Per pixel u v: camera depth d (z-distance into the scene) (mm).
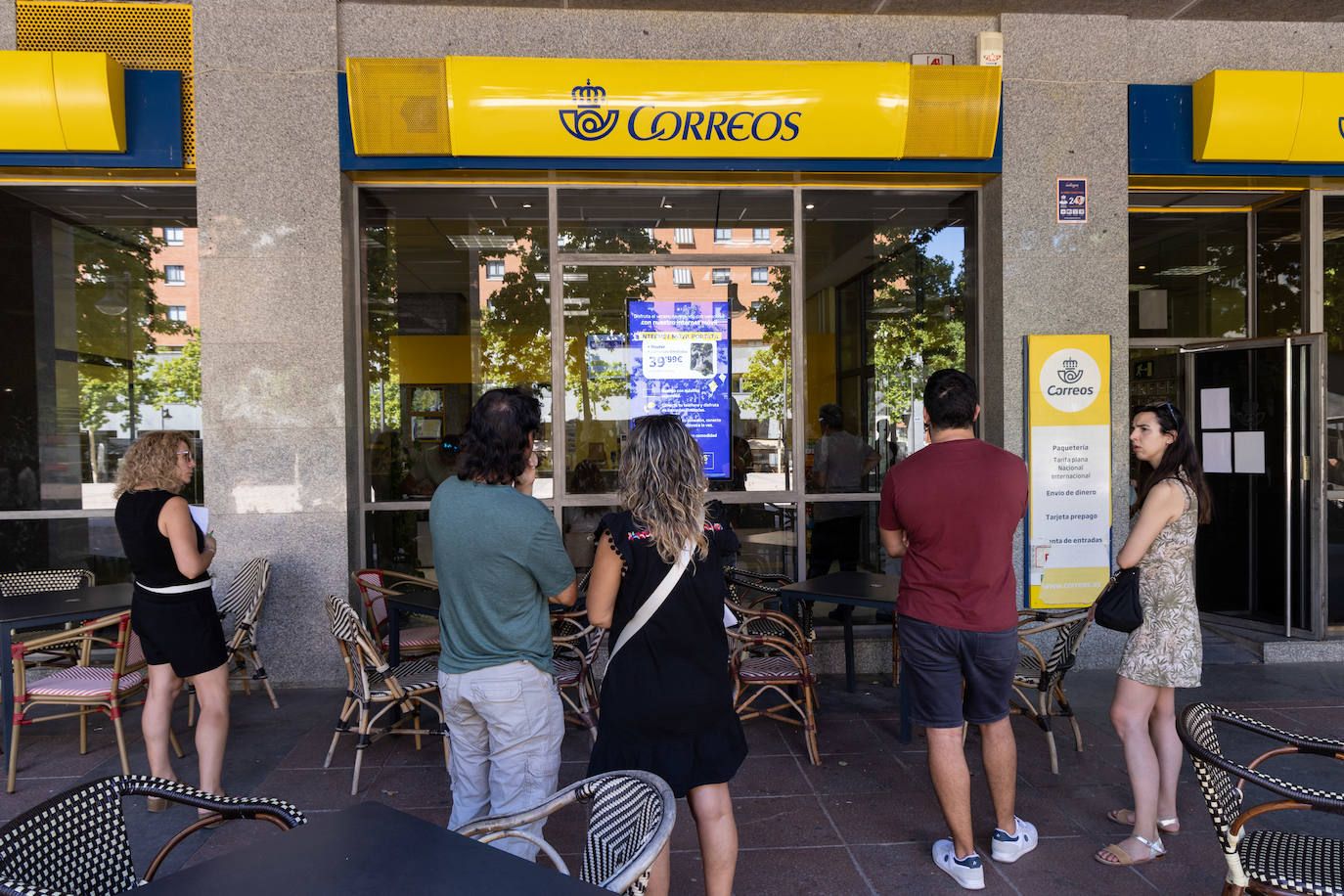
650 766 2408
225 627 5434
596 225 6078
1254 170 6004
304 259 5512
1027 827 3377
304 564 5531
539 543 2498
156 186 5918
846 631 5559
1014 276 5875
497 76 5406
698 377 6156
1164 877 3160
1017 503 3102
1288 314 6676
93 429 6086
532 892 1566
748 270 6160
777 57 5809
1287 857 2418
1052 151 5871
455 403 6059
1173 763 3459
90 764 4324
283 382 5512
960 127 5684
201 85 5430
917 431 6332
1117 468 5934
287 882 1604
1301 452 6160
